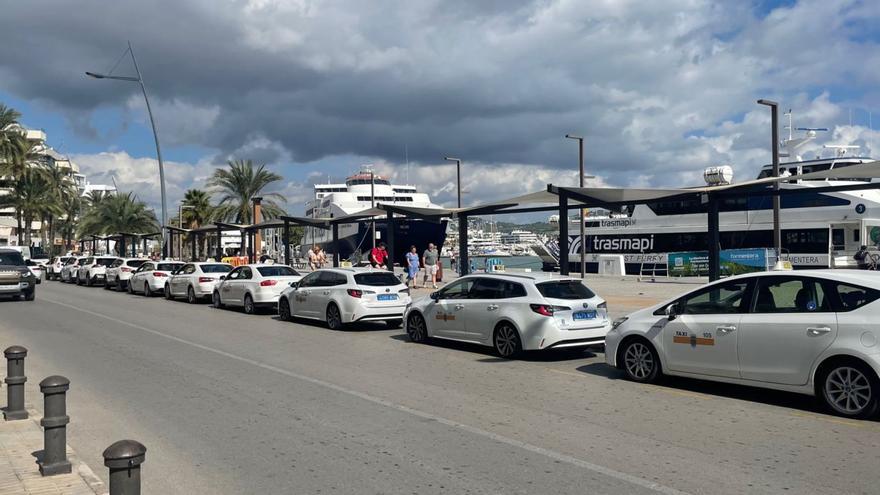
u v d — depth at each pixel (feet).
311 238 205.46
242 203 163.22
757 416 25.50
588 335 38.09
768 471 19.29
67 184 224.12
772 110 81.25
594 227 138.41
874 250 100.42
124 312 69.46
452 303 43.19
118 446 12.93
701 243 122.31
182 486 18.62
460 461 20.53
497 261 128.98
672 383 31.83
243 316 65.46
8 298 88.17
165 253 116.88
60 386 19.21
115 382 32.71
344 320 53.01
